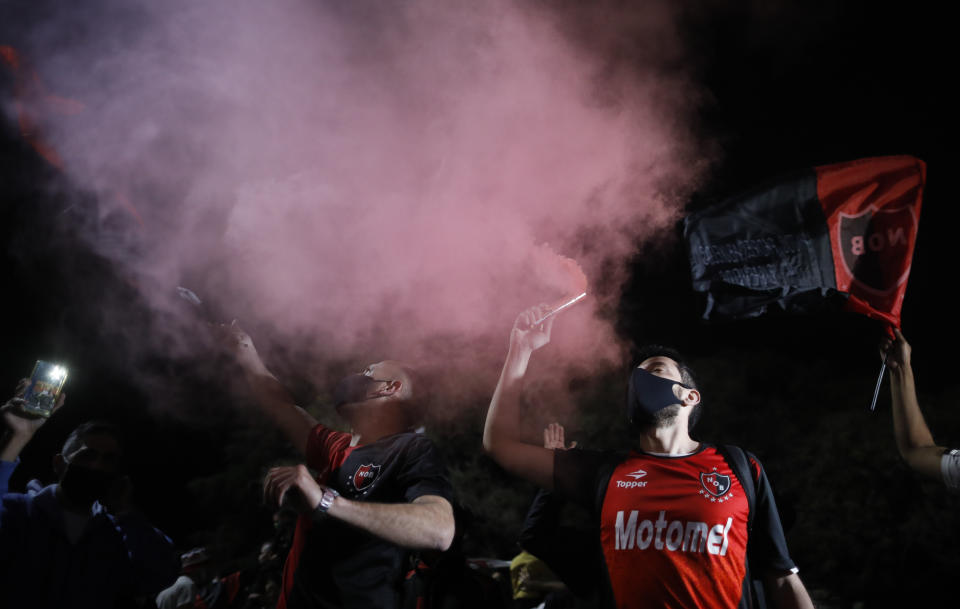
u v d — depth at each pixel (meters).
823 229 3.55
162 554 3.71
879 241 3.52
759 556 2.99
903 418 3.45
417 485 2.88
